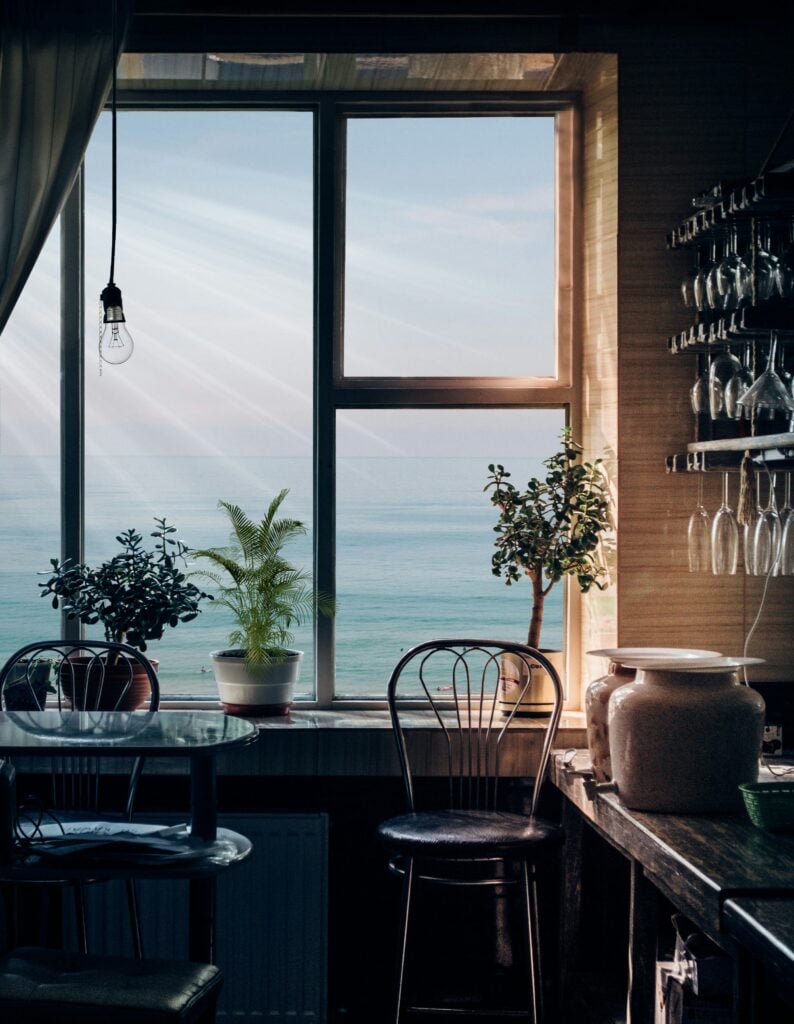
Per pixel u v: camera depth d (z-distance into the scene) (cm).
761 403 277
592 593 379
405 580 1062
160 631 362
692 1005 275
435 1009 326
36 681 366
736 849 233
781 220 309
